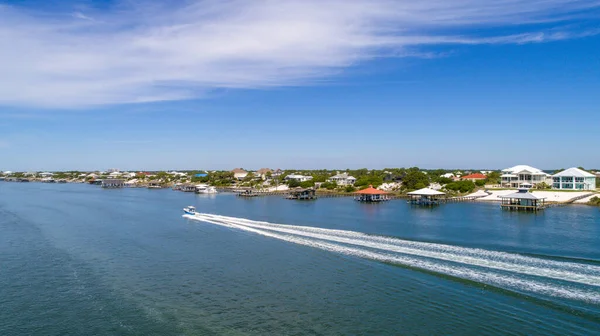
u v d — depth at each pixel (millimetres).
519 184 135375
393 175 191250
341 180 186500
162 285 34812
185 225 68875
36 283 36031
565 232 54688
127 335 25594
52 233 61000
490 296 28312
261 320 27062
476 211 85438
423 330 24531
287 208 98812
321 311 28125
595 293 27844
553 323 24094
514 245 44688
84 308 30109
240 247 48719
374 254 40656
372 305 28594
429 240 47750
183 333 25547
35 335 26094
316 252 43656
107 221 74750
